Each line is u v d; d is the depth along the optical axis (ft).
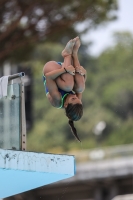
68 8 174.50
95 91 590.55
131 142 506.48
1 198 111.96
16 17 172.24
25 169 82.07
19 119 88.12
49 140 503.20
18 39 178.60
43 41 180.75
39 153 83.92
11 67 212.43
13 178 86.74
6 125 88.74
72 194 307.78
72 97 84.07
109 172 298.35
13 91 89.15
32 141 496.23
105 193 305.12
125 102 574.97
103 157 316.19
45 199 304.30
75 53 85.56
